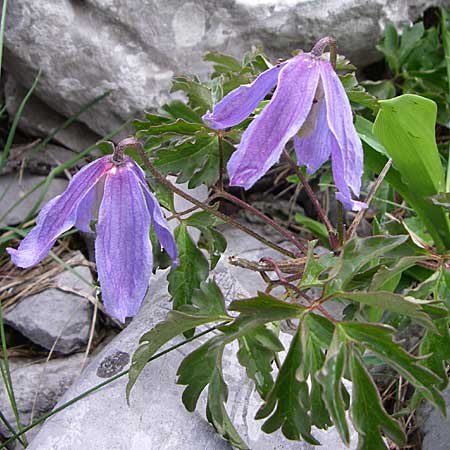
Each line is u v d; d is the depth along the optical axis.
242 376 0.25
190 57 0.35
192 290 0.24
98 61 0.35
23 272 0.34
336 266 0.20
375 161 0.28
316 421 0.20
